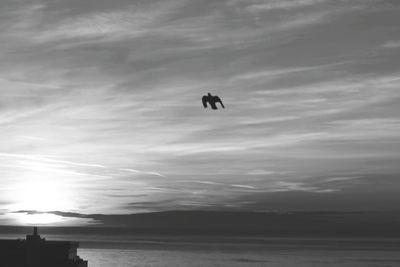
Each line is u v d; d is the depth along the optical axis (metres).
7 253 119.50
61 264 120.06
